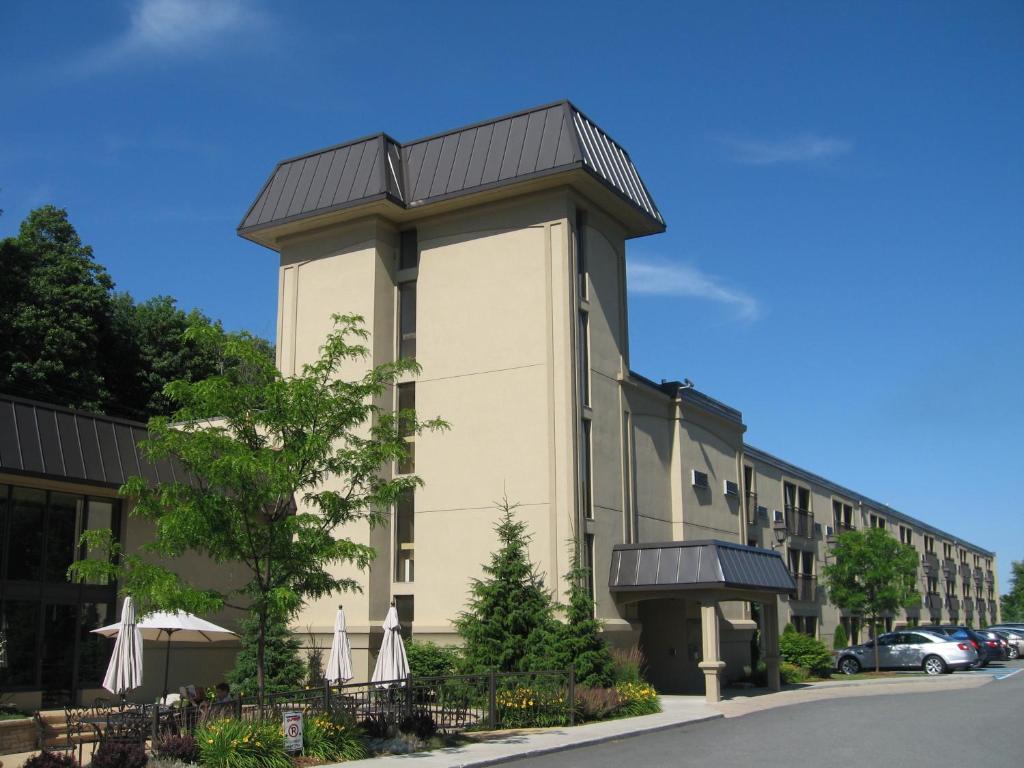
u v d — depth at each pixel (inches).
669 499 1160.2
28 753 611.2
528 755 584.4
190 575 923.4
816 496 1850.4
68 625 810.2
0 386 1332.4
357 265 1050.1
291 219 1064.2
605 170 1024.2
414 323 1058.1
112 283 1556.3
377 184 1017.5
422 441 1015.0
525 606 857.5
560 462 936.3
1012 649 1822.1
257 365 603.2
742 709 869.2
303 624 981.2
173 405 1609.3
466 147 1034.7
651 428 1135.0
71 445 795.4
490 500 962.1
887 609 1576.0
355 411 602.5
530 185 983.6
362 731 599.8
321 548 572.7
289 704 609.0
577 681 813.9
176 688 900.0
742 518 1369.3
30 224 1525.6
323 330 1059.9
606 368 1030.4
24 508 792.3
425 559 983.0
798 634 1346.0
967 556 3095.5
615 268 1079.0
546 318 971.9
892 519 2351.1
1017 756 538.0
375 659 954.1
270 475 549.3
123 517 862.5
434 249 1050.7
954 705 839.7
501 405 978.1
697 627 1127.0
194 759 513.7
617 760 556.4
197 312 1722.4
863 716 765.3
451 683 748.6
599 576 957.8
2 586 762.8
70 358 1429.6
